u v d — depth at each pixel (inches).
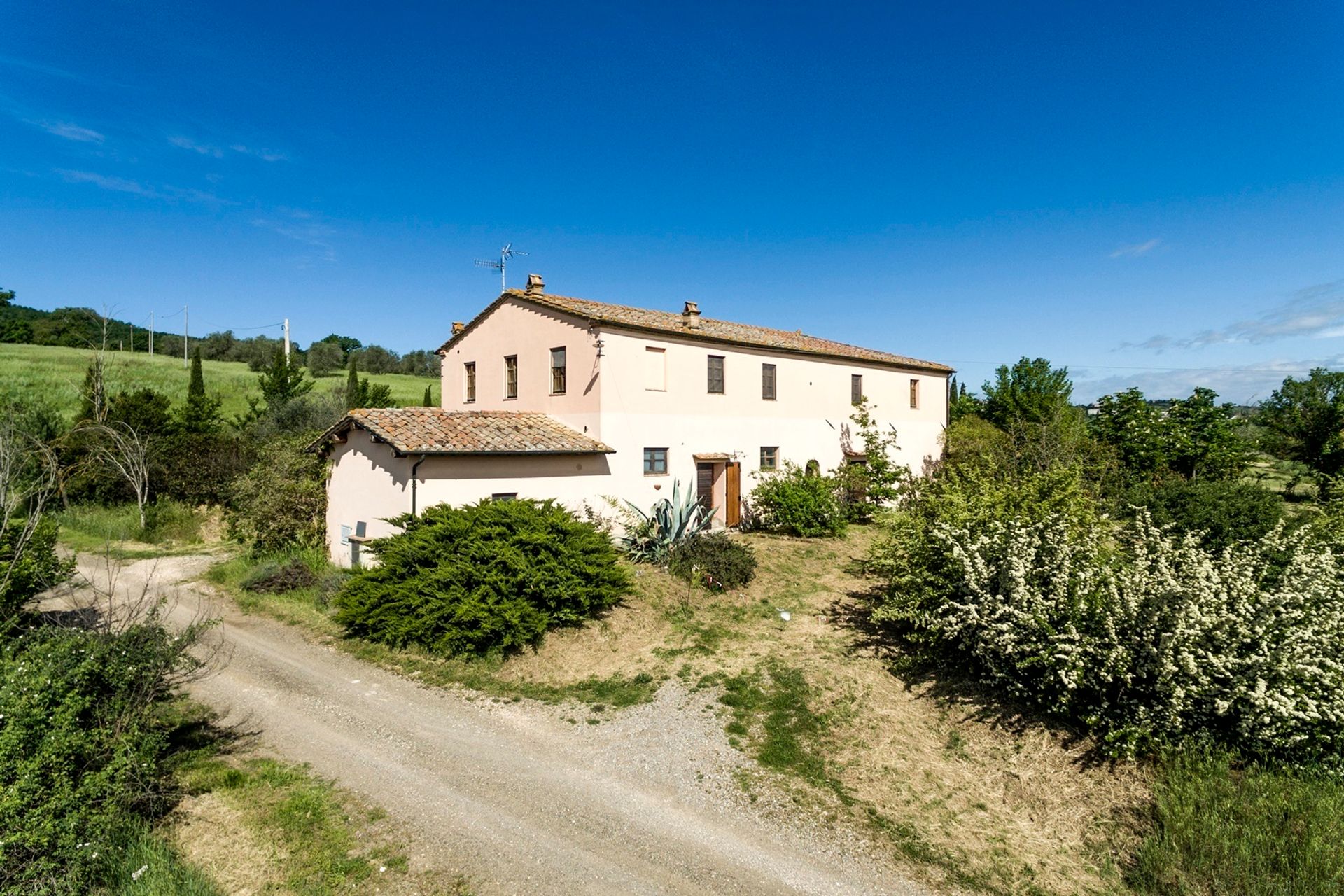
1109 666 275.6
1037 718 313.7
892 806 261.7
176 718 314.3
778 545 703.1
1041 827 249.6
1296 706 252.7
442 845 226.1
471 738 308.7
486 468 572.1
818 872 220.5
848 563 657.0
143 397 1015.6
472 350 819.4
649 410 697.6
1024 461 813.9
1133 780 266.1
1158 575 284.0
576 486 636.7
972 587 319.3
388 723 321.4
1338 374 931.3
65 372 1662.2
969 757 298.0
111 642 239.3
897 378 1023.6
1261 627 260.7
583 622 444.8
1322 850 213.3
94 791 192.7
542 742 307.7
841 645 428.1
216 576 591.2
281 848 219.6
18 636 339.9
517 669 389.7
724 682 376.2
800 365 872.3
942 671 369.4
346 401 1310.3
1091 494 575.8
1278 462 1090.1
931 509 412.8
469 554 416.2
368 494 588.7
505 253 832.9
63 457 819.4
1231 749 269.1
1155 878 215.3
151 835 215.9
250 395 1733.5
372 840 227.1
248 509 674.2
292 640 438.9
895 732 320.2
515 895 202.7
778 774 283.4
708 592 533.6
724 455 765.3
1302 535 317.4
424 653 410.6
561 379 705.0
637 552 584.4
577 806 255.0
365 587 430.0
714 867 221.0
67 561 398.3
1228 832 225.5
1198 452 910.4
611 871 216.7
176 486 865.5
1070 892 212.4
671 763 290.8
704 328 807.1
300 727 314.5
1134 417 967.0
